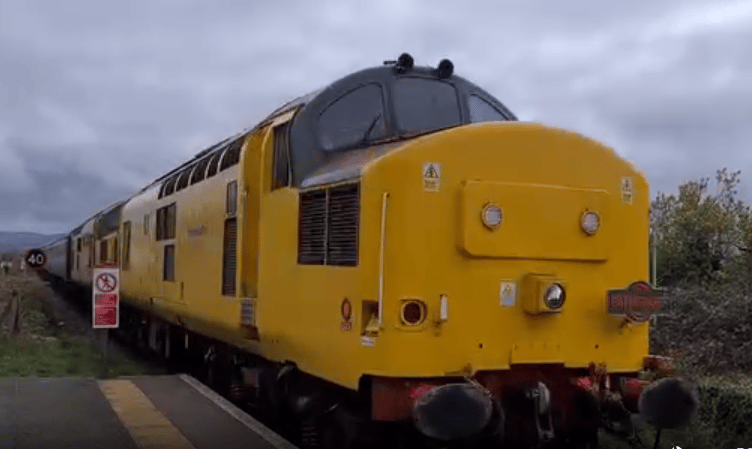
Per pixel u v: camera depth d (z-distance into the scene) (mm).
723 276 12125
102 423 8766
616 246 7055
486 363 6504
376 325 6336
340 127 8094
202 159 11992
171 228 13461
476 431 5992
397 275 6301
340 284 6801
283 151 8273
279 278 8078
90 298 25984
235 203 9469
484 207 6504
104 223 24125
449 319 6414
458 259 6488
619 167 7129
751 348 10320
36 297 35312
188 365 13977
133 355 17641
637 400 6828
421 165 6426
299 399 7875
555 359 6723
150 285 15352
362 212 6480
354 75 8180
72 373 14766
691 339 10977
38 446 7777
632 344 7066
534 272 6703
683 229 13516
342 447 7406
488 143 6645
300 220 7684
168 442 7957
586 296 6895
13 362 15031
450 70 8398
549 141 6871
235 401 10781
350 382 6590
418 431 6855
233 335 9656
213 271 10336
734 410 8203
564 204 6816
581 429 6867
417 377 6324
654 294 6980
